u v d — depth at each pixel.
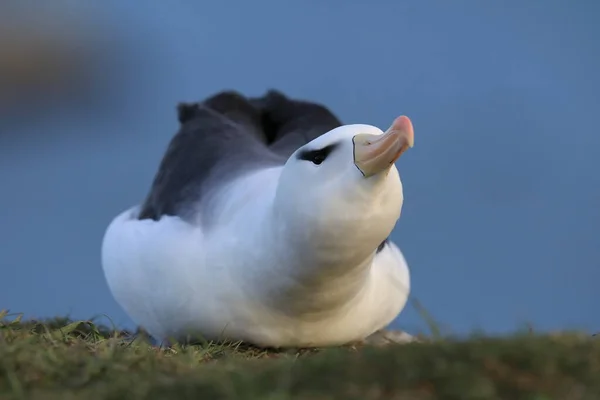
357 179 8.32
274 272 8.95
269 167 10.09
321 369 6.75
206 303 9.38
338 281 8.90
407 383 6.52
